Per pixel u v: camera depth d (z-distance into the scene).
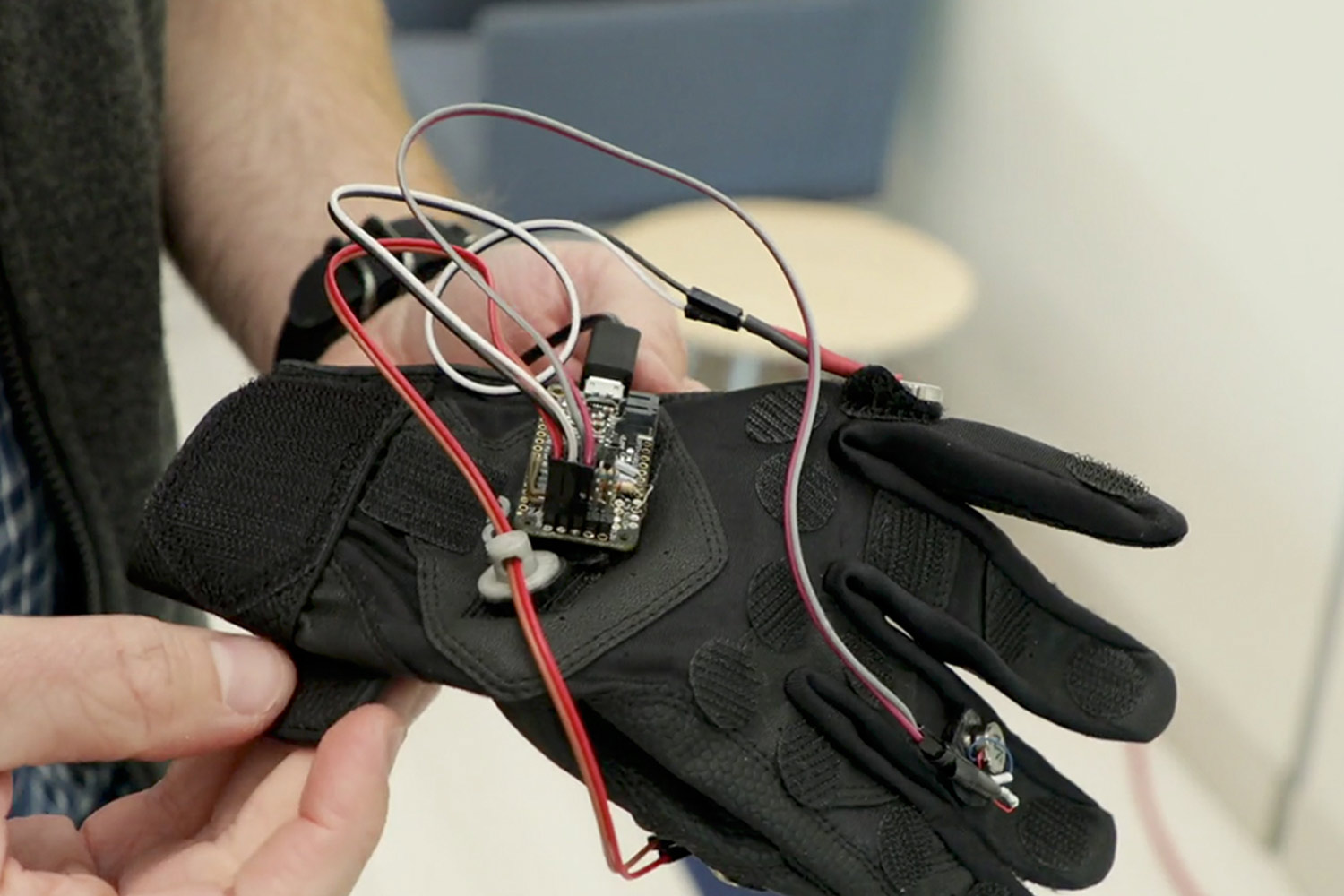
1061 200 1.21
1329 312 0.88
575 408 0.49
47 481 0.57
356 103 0.68
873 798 0.49
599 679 0.47
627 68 1.34
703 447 0.51
